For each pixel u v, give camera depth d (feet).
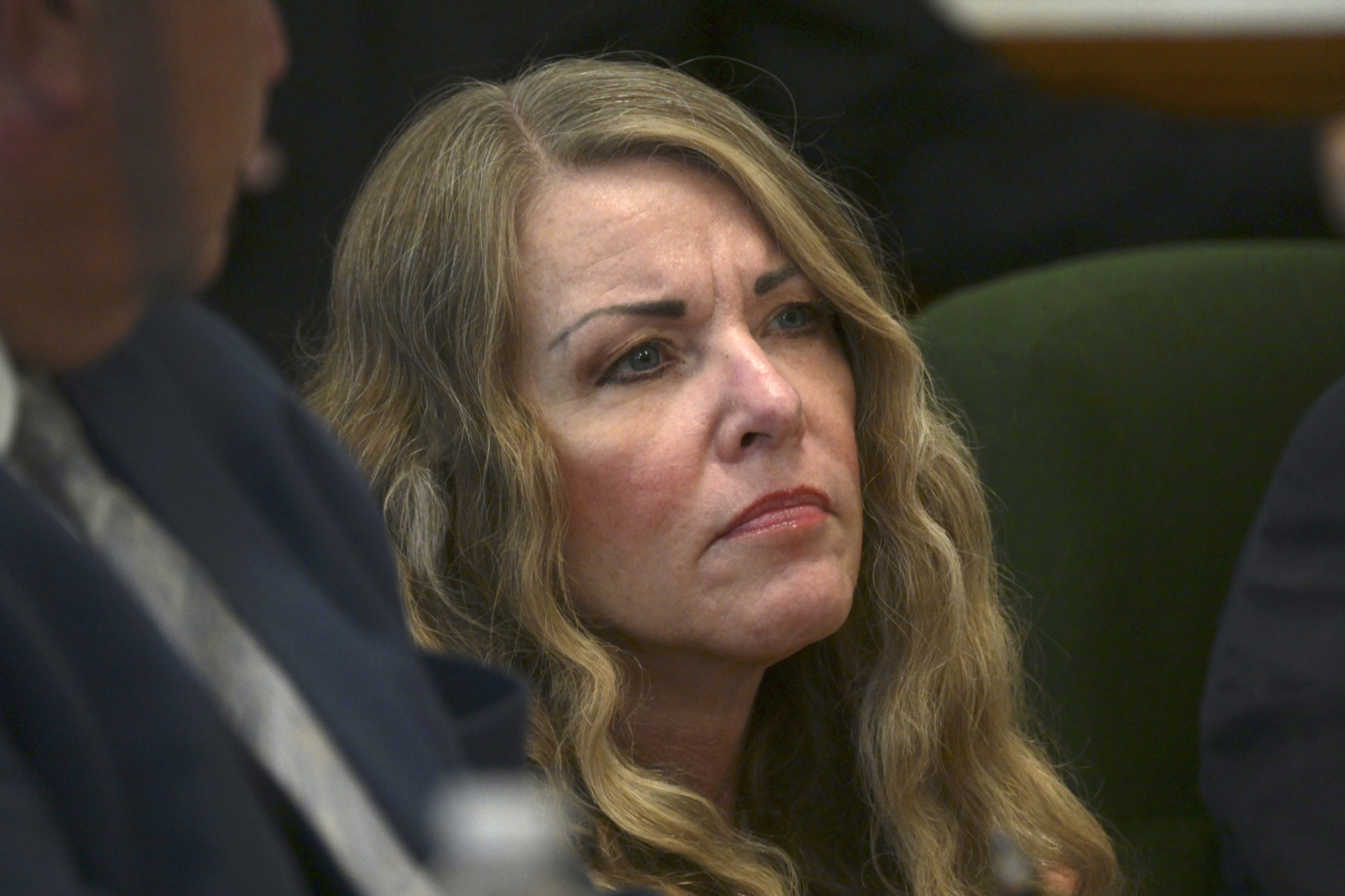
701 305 11.69
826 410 12.17
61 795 5.08
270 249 19.24
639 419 11.63
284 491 6.63
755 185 12.00
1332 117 29.48
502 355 11.73
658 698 12.34
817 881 13.42
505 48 20.11
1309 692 14.19
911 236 22.59
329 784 5.88
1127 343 17.54
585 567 11.84
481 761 6.57
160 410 6.30
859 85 22.13
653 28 21.17
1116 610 16.99
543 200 11.78
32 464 5.82
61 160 5.20
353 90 19.47
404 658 6.51
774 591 11.52
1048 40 30.12
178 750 5.33
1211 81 29.86
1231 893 15.33
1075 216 22.02
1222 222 21.86
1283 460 15.37
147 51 5.22
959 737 13.66
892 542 13.48
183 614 5.90
